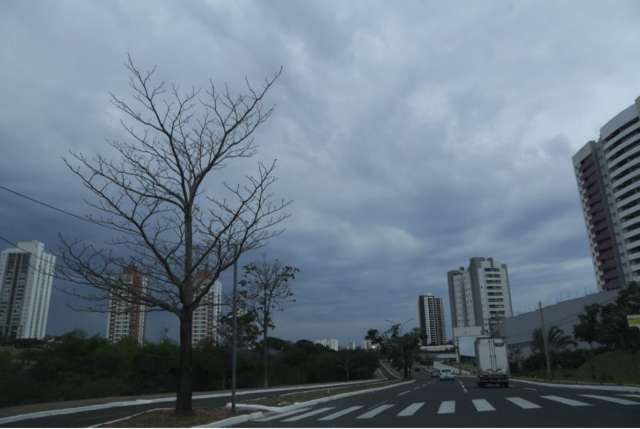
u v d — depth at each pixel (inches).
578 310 3361.2
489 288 6259.8
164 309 626.2
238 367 1866.4
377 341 3863.2
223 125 658.2
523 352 3946.9
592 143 4687.5
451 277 6934.1
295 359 2519.7
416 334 3814.0
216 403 941.8
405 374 3472.0
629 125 4099.4
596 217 4613.7
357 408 764.0
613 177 4266.7
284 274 1924.2
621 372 1993.1
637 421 438.6
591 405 610.9
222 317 1822.1
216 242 633.6
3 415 691.4
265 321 1892.2
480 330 4461.1
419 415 593.0
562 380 1679.4
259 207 741.9
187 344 614.5
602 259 4517.7
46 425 582.9
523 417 510.6
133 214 617.3
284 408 783.7
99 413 752.3
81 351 1301.7
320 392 1262.3
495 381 1309.1
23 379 1039.6
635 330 1971.0
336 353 3075.8
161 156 662.5
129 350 1466.5
